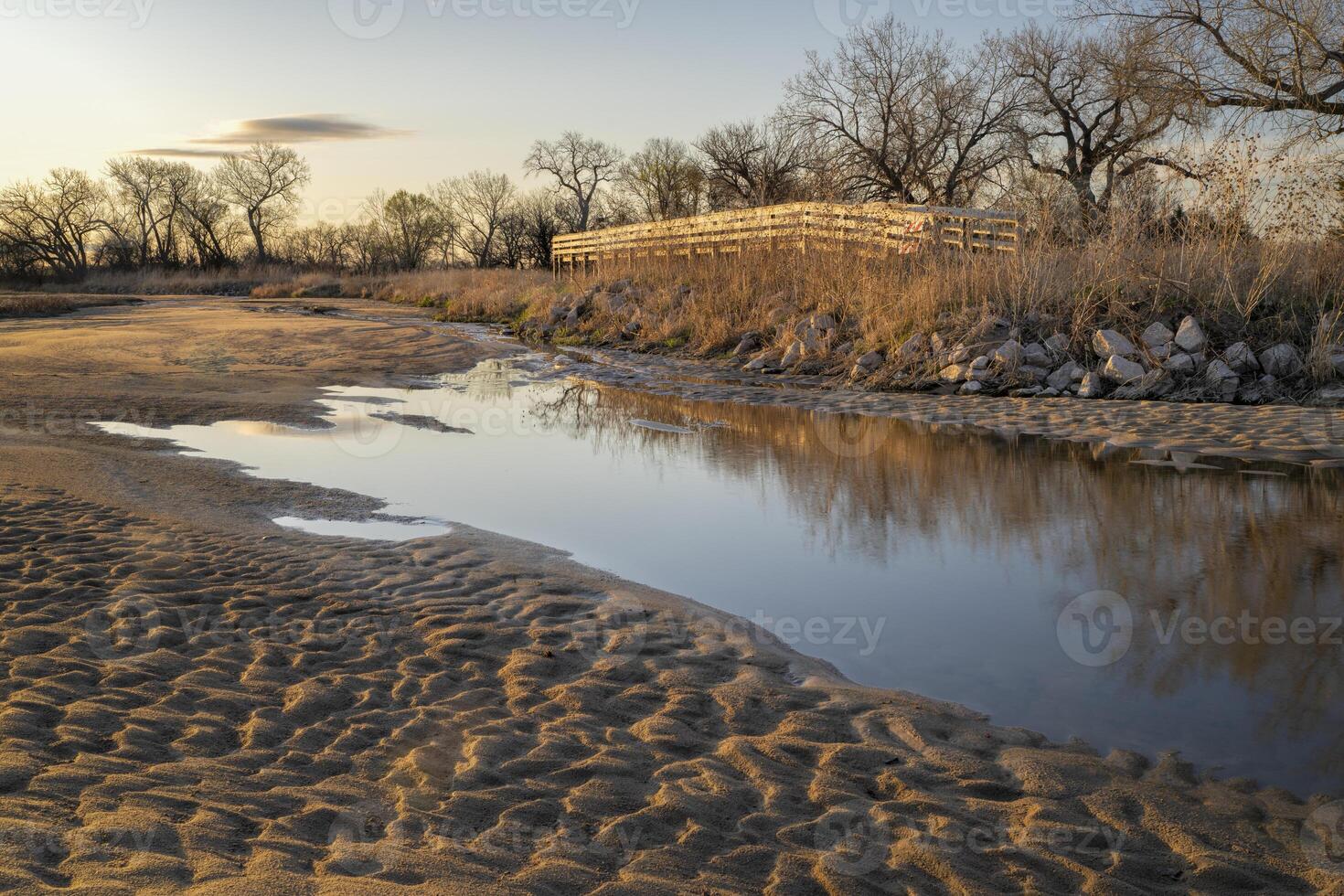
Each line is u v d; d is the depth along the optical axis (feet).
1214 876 10.97
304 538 24.03
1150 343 48.16
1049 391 47.98
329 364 62.90
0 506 25.11
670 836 11.41
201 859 10.18
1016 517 27.76
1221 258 50.31
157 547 22.40
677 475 33.40
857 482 32.48
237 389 50.72
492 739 13.83
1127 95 82.84
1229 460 34.76
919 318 56.39
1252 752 14.26
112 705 14.40
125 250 265.13
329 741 13.70
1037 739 14.60
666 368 64.08
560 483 32.01
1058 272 54.19
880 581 22.26
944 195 122.01
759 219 87.15
